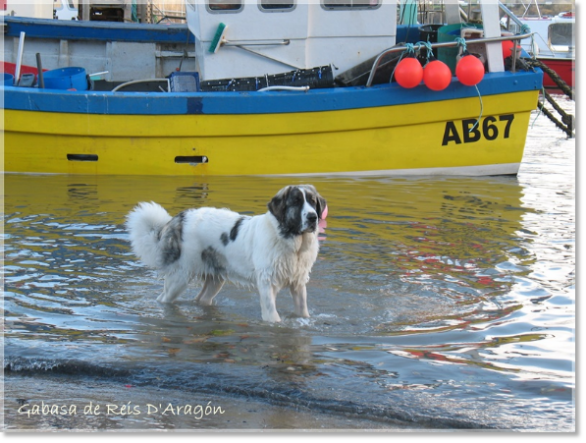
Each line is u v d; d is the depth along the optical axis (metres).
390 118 11.38
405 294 6.21
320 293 6.25
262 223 5.79
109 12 18.45
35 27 14.29
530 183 11.27
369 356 4.87
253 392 4.35
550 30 25.22
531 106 11.56
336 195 10.14
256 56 11.44
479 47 11.70
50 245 7.49
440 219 8.81
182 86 11.80
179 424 4.00
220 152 11.44
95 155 11.41
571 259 7.19
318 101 11.18
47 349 4.88
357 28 11.47
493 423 3.96
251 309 6.05
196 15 11.60
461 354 4.90
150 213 6.36
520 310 5.78
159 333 5.31
